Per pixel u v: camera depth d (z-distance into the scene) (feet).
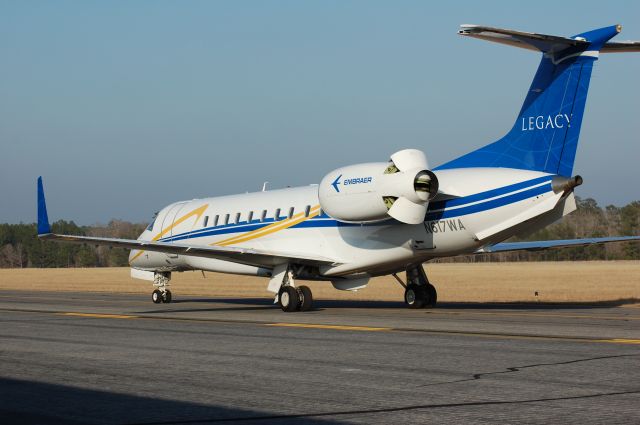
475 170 99.09
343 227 112.27
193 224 138.31
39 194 113.09
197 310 119.55
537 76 96.73
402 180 96.84
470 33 87.97
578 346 64.23
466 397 43.73
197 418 39.47
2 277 347.77
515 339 69.67
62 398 45.09
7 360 60.54
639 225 506.89
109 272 421.59
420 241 103.09
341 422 38.06
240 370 54.19
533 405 41.29
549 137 95.09
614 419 37.81
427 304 117.08
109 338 75.61
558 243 120.26
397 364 55.88
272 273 118.73
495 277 280.31
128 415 40.42
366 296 169.17
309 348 65.67
